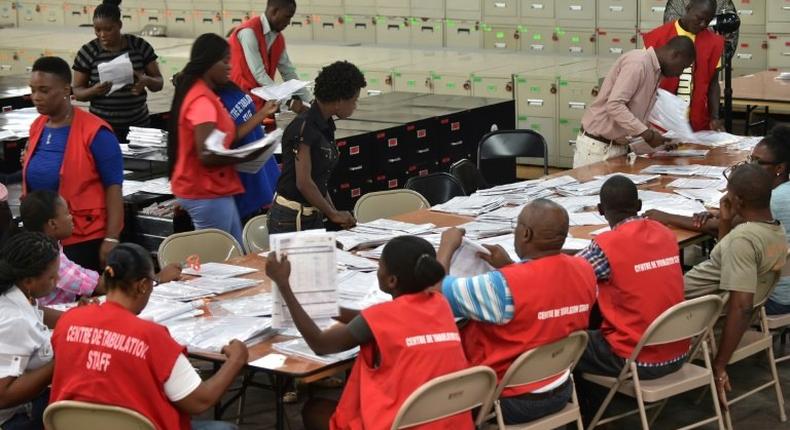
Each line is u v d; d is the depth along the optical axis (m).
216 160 5.02
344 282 4.09
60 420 3.16
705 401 4.91
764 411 4.80
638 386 3.96
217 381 3.26
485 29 9.96
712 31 7.14
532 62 9.23
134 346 3.12
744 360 5.38
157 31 11.67
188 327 3.68
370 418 3.19
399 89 9.15
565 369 3.74
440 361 3.22
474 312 3.54
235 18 11.22
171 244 4.66
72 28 12.46
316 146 4.85
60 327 3.20
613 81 6.20
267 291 4.12
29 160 4.88
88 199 4.88
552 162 8.95
